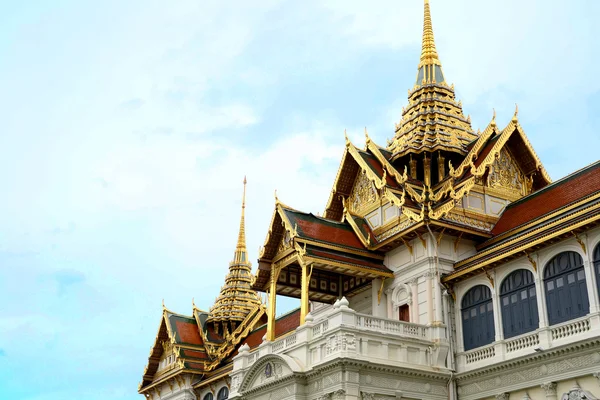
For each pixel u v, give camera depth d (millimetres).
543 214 41906
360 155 49812
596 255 34562
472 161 47031
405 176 46719
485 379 38469
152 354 72500
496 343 38312
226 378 62500
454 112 52812
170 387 69312
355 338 38156
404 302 43531
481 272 40500
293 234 44625
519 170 49094
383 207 47375
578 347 33750
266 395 42406
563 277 36094
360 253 45625
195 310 73500
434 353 40125
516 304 38281
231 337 69000
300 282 49438
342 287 49688
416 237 43719
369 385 37688
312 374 39125
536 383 35562
